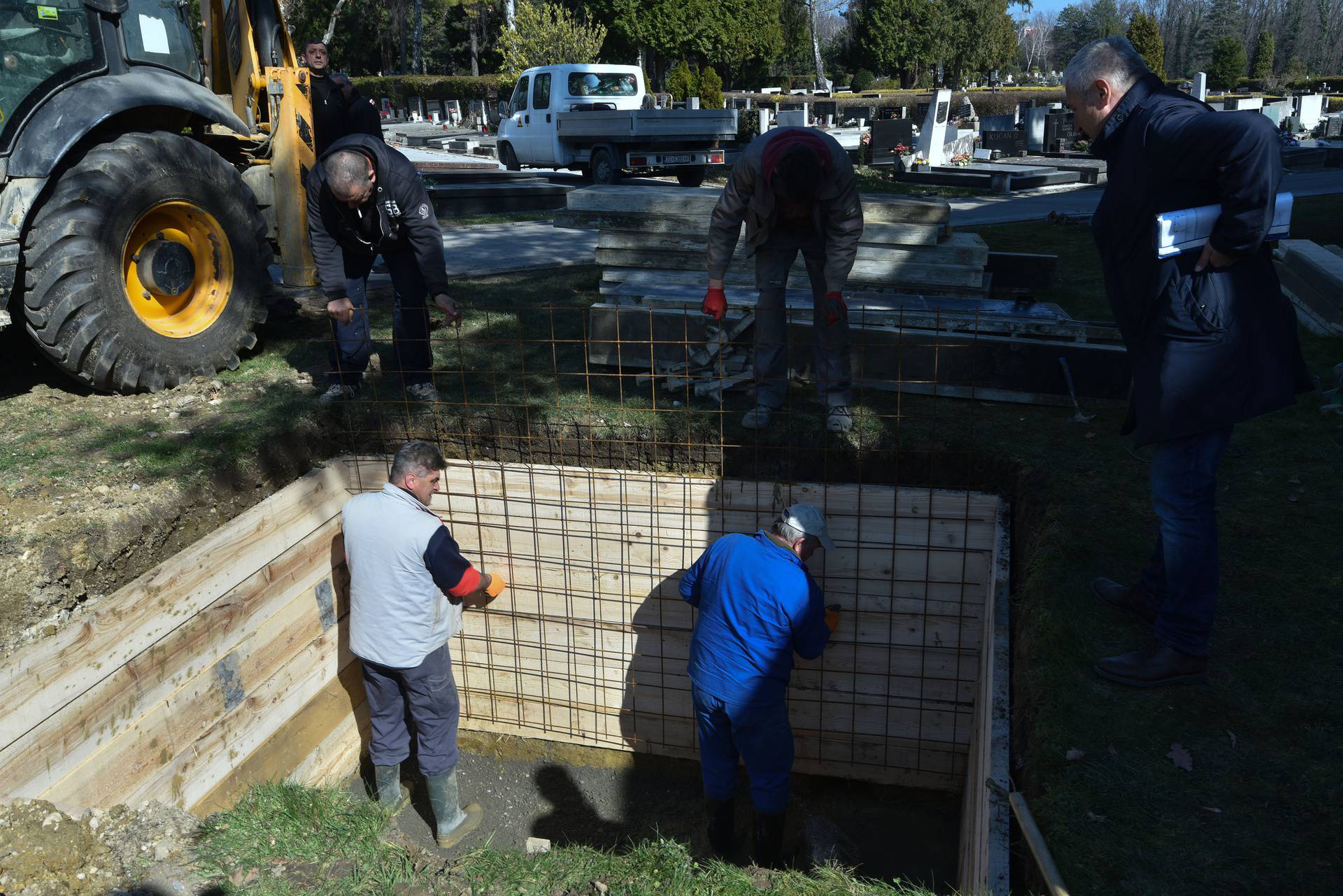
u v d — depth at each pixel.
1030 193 14.80
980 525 4.54
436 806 4.84
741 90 44.41
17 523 3.78
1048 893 2.43
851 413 4.75
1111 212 2.77
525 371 5.64
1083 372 5.04
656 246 6.07
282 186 6.18
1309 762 2.75
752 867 3.60
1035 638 3.41
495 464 5.05
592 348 5.57
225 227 5.38
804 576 4.02
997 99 33.16
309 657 4.81
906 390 5.30
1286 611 3.37
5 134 4.44
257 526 4.30
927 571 4.67
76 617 3.61
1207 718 2.94
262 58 6.60
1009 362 5.12
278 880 3.40
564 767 5.68
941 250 5.60
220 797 4.16
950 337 5.15
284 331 6.52
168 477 4.28
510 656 5.57
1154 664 3.06
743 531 4.83
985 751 3.32
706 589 4.18
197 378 5.42
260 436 4.72
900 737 5.07
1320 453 4.45
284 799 3.93
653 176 17.81
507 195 12.59
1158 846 2.52
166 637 3.78
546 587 5.28
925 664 4.88
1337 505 4.00
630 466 4.93
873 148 20.08
